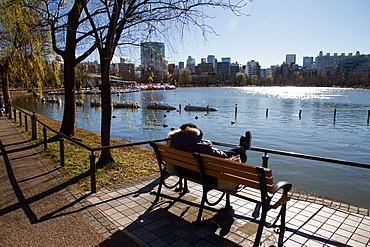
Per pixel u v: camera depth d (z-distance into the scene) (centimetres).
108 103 755
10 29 1187
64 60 1170
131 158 888
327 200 520
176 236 392
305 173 1173
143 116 3488
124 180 639
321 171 1196
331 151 1658
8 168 744
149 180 639
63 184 611
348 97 7981
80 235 395
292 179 1103
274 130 2447
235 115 3459
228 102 5891
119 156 916
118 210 477
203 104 5331
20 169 734
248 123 2900
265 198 346
